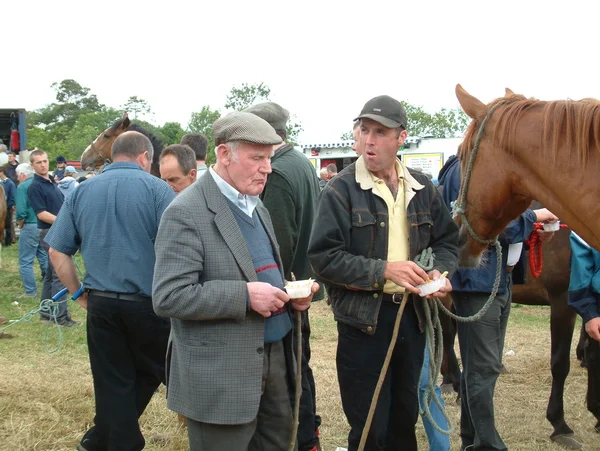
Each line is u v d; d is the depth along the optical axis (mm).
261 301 2049
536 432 4023
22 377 4832
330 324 7199
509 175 2375
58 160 14852
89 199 3098
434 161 12867
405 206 2598
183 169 3840
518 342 6273
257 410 2098
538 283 4348
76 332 6527
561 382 3881
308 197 3359
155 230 3066
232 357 2076
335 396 4617
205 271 2117
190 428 2160
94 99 75562
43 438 3732
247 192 2182
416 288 2391
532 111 2307
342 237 2547
